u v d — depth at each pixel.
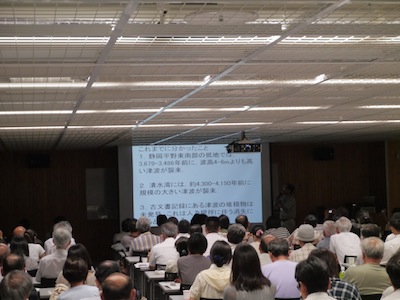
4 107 8.28
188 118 10.49
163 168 16.72
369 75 6.83
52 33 4.42
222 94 7.83
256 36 4.82
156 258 8.55
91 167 17.53
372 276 5.31
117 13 4.08
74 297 4.73
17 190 17.14
